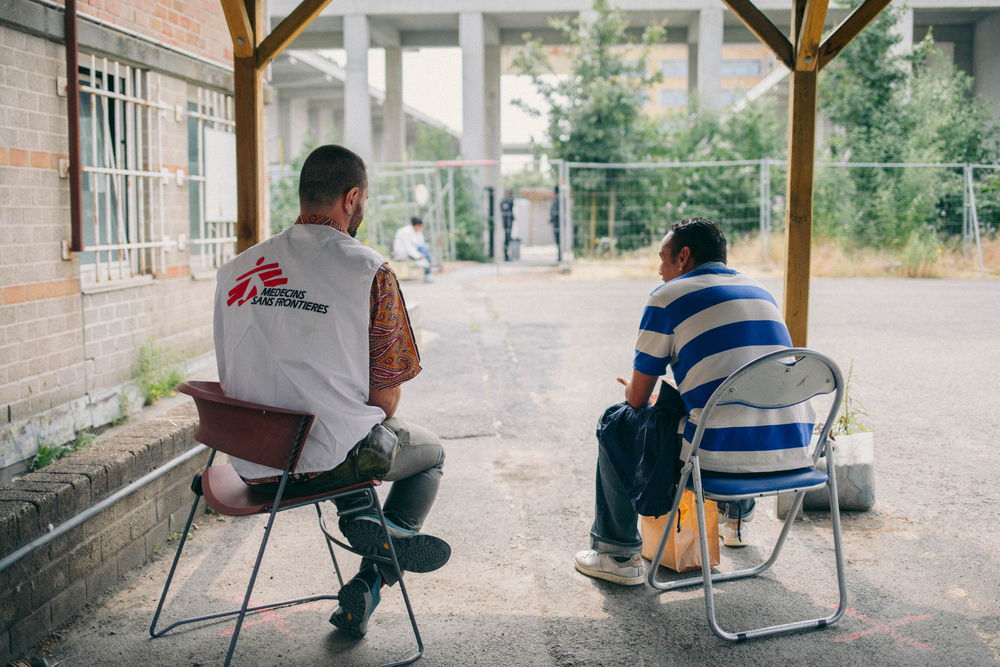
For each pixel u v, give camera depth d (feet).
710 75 77.92
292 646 9.94
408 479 10.11
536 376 25.35
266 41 13.73
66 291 18.49
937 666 9.36
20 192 16.88
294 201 67.10
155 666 9.48
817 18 12.80
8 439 16.56
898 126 62.08
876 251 57.31
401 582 9.46
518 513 14.23
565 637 10.11
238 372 9.05
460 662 9.55
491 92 89.45
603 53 67.41
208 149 25.22
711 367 10.20
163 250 22.79
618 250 66.08
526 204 126.52
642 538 12.44
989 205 58.23
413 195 74.28
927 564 12.00
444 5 79.05
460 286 52.70
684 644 9.91
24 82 16.93
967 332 31.68
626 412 11.28
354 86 79.66
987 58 77.56
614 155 65.57
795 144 13.64
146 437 12.69
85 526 10.77
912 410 20.53
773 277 51.83
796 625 10.20
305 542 13.05
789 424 10.36
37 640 9.86
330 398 8.84
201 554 12.55
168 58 22.41
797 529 13.37
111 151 21.15
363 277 8.91
